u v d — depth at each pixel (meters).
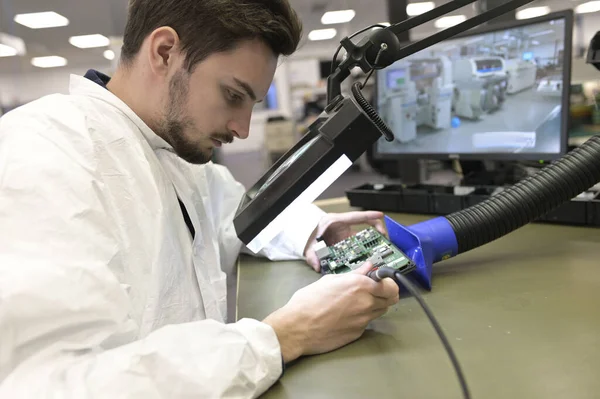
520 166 1.20
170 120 0.64
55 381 0.40
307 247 0.88
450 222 0.74
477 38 1.09
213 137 0.64
